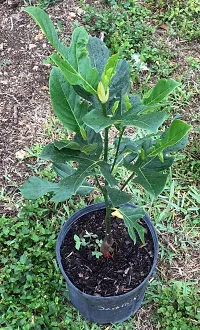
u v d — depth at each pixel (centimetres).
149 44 430
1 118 368
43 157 187
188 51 432
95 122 154
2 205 317
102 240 268
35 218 307
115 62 163
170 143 178
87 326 264
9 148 350
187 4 464
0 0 452
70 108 189
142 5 468
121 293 250
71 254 264
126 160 209
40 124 366
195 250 305
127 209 229
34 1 455
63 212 315
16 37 426
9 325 258
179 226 316
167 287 284
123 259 263
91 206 277
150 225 266
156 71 407
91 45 191
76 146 183
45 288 272
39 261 283
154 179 186
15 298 269
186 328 259
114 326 268
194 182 338
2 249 289
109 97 189
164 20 454
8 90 388
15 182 330
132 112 165
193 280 290
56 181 328
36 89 390
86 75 165
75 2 457
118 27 431
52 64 406
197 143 354
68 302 275
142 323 271
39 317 258
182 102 387
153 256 261
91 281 255
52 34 158
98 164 190
